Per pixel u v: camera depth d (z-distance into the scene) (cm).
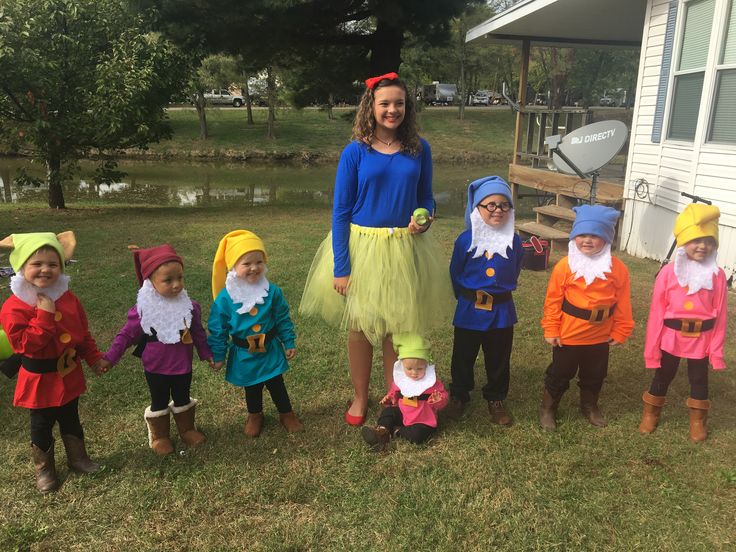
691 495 272
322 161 2822
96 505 266
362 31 1388
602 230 304
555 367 327
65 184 1800
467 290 325
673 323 308
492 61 3491
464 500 269
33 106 1021
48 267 257
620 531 250
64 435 284
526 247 663
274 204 1368
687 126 673
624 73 2092
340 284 319
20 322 254
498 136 3262
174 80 1102
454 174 2252
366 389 341
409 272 314
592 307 309
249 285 305
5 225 926
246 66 1283
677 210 684
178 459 300
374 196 309
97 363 285
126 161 2734
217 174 2252
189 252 736
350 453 306
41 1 969
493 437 322
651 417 325
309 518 258
